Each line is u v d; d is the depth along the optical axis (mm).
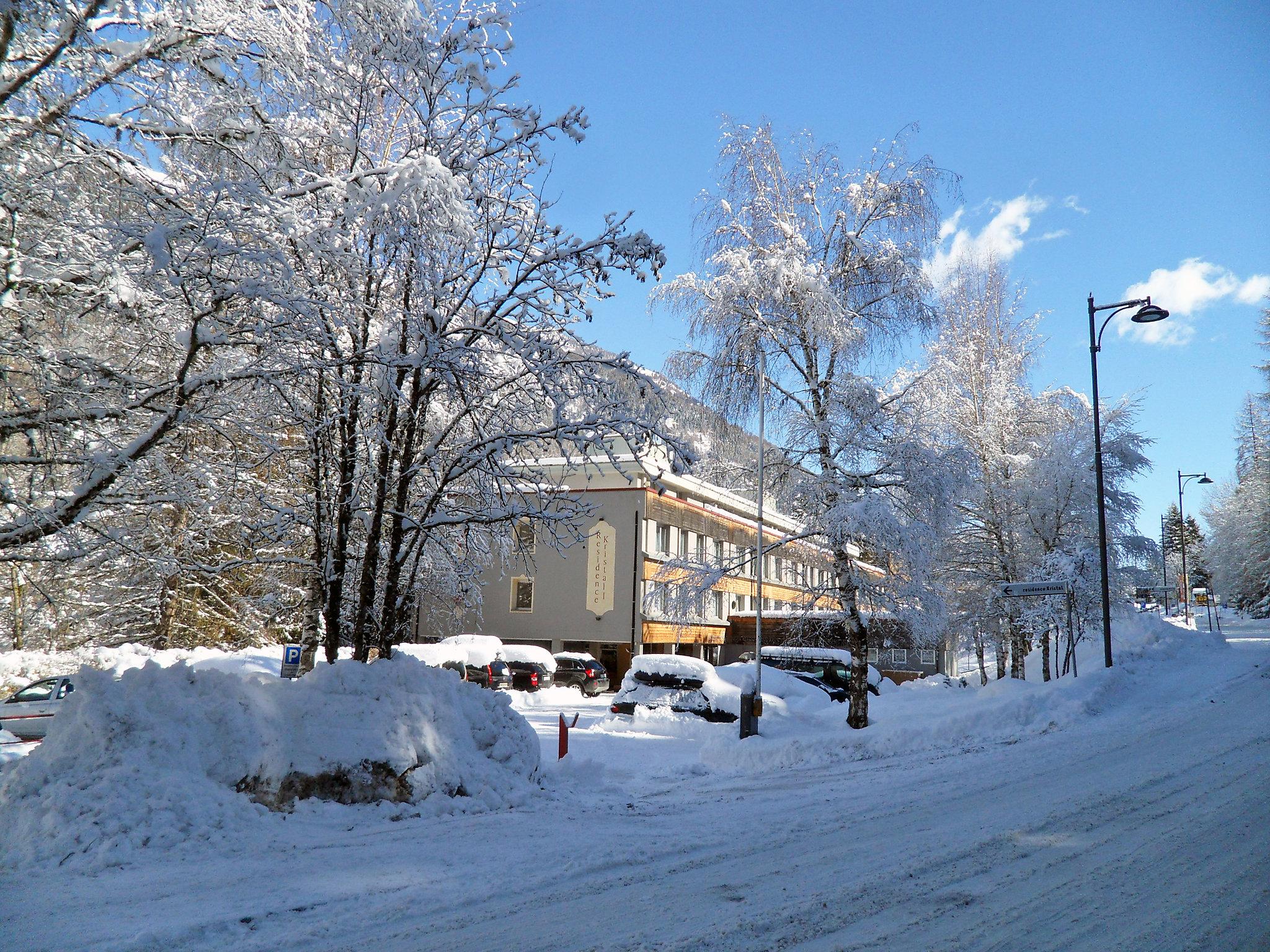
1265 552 73000
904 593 17891
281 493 18391
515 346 12336
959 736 16266
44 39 9477
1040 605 27594
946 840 7805
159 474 11320
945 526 18109
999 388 28859
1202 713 17359
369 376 12266
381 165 11969
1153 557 28844
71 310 10961
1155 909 5586
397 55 11852
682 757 16344
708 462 19484
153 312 11320
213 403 10539
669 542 42812
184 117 10922
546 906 5926
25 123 9320
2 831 7277
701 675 22906
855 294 18875
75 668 23109
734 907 5832
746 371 18828
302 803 8594
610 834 8516
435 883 6527
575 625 39812
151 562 13711
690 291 18953
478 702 11172
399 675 10281
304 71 11562
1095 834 7836
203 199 9781
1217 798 9211
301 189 10945
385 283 13461
